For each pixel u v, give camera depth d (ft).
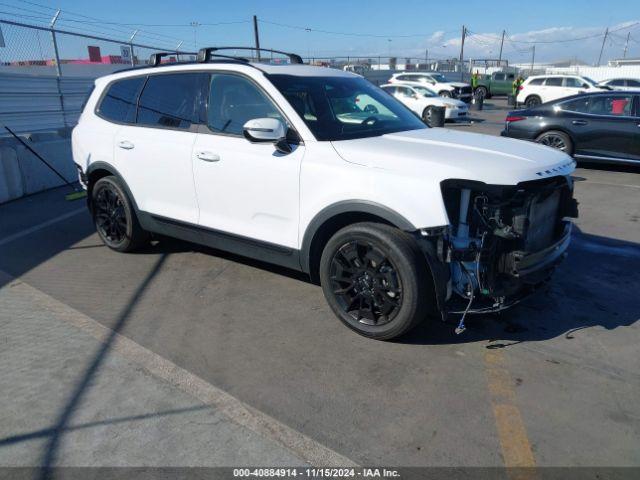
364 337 11.52
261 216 12.72
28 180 26.55
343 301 11.70
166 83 15.01
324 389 9.69
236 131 13.11
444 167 10.13
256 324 12.21
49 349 11.14
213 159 13.24
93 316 12.71
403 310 10.56
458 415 8.93
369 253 10.85
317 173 11.37
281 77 12.97
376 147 11.35
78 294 14.02
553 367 10.32
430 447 8.20
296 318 12.48
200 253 17.11
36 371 10.33
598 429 8.55
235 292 13.98
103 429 8.63
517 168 10.19
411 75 91.30
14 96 35.65
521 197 10.25
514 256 10.08
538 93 80.33
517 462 7.87
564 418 8.82
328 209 11.22
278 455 8.05
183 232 14.92
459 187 9.96
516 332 11.71
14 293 14.16
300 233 11.98
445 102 63.36
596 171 31.17
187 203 14.40
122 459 7.98
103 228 17.58
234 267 15.78
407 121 14.23
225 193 13.28
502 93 113.80
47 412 9.07
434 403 9.25
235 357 10.80
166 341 11.46
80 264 16.34
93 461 7.93
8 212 23.35
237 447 8.22
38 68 37.96
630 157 29.37
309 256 12.01
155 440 8.38
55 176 28.40
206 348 11.16
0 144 25.71
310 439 8.39
